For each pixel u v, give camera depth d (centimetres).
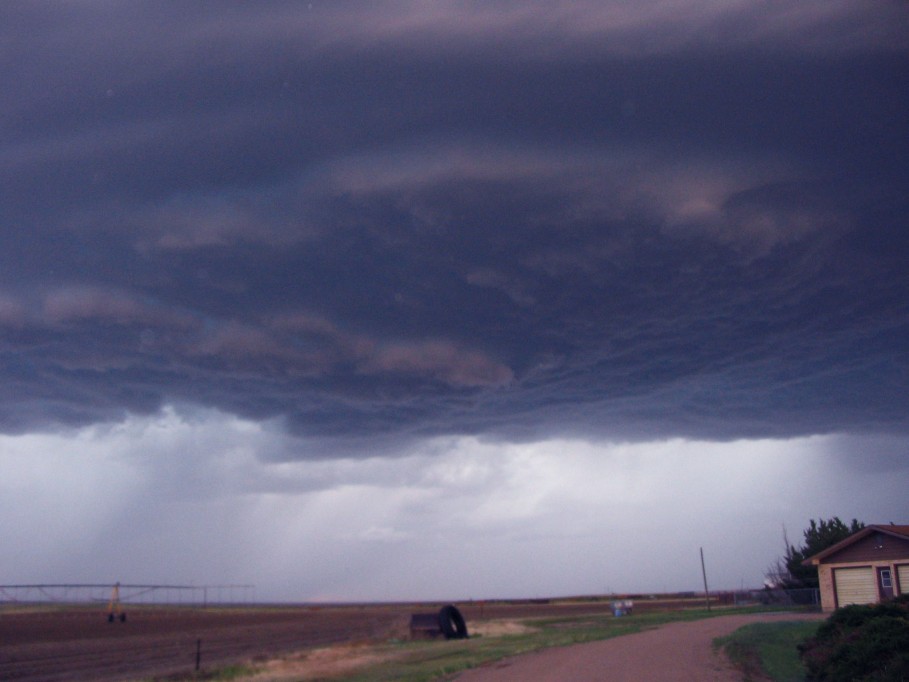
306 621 8731
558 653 2659
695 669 2020
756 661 2077
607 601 14362
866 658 1645
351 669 2861
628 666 2152
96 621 9088
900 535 4391
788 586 6919
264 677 2803
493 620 6506
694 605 8400
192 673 3131
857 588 4575
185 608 17175
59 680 3228
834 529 6762
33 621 8969
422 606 18925
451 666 2520
